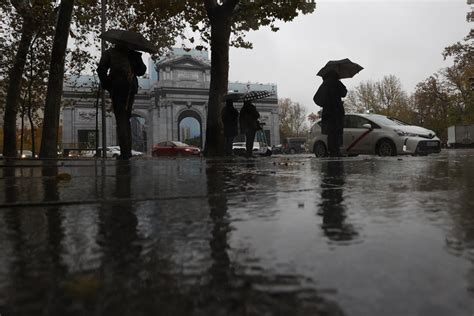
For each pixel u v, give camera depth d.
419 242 1.25
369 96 78.38
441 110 61.88
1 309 0.74
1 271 1.00
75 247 1.27
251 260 1.08
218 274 0.97
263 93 13.55
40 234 1.48
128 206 2.19
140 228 1.56
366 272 0.96
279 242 1.28
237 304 0.78
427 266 1.00
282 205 2.12
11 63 20.42
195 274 0.97
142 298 0.81
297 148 69.56
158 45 23.53
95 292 0.82
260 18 17.53
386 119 14.07
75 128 69.56
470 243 1.23
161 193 2.79
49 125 14.55
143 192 2.88
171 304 0.78
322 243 1.25
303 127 114.81
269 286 0.88
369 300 0.79
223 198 2.47
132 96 9.59
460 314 0.72
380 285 0.87
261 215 1.81
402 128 13.23
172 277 0.95
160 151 39.50
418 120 72.06
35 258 1.13
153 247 1.25
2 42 20.23
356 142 14.05
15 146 18.45
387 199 2.31
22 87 23.16
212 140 15.22
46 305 0.77
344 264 1.02
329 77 10.67
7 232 1.52
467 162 6.71
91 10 23.53
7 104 18.20
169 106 76.44
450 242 1.25
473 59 45.03
